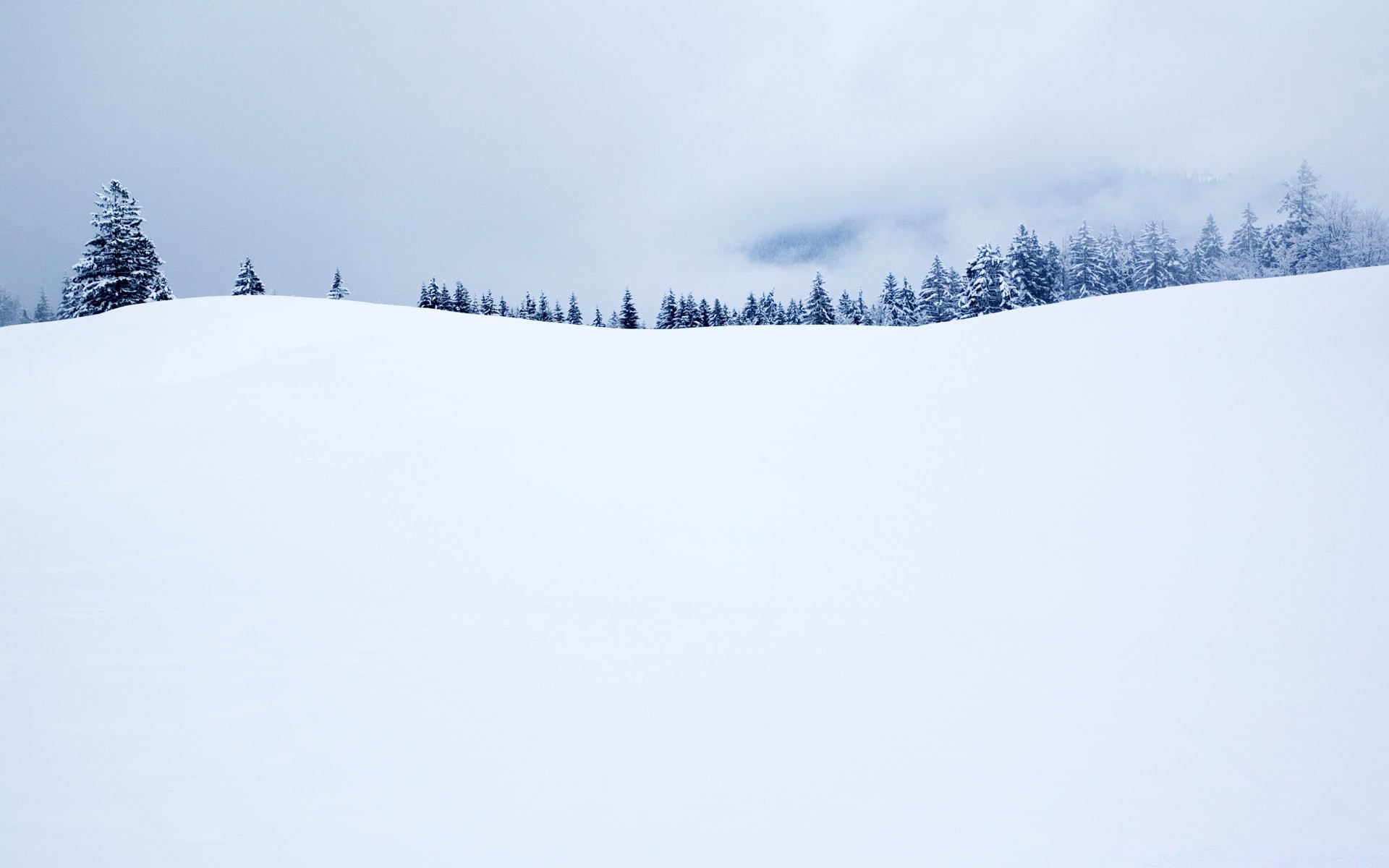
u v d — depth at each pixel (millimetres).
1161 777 3639
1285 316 14992
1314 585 7277
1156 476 9961
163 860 2332
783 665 5270
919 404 13859
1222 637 6500
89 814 2574
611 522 10461
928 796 3268
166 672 4191
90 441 14844
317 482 12094
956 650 5926
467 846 2578
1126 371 13578
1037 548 8820
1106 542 8711
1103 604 7469
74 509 10039
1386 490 8672
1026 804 3256
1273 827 3178
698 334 25438
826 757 3627
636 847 2668
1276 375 12188
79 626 5020
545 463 12781
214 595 6449
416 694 4148
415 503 11141
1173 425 11234
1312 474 9312
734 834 2814
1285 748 4062
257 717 3615
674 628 6375
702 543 9719
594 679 4684
